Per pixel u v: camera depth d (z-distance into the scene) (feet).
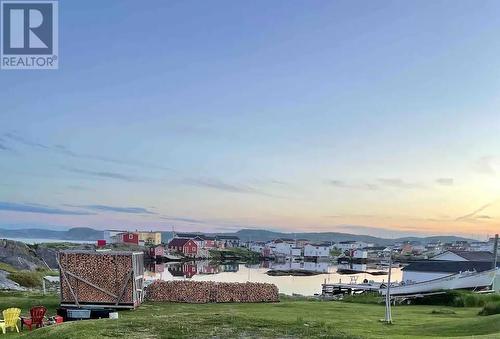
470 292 134.31
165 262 482.69
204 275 323.16
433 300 130.00
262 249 625.00
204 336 50.65
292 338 51.03
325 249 588.50
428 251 602.85
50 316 78.48
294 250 603.67
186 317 61.87
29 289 141.90
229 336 50.98
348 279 326.85
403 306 120.47
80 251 88.69
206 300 108.58
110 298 87.56
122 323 56.80
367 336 55.21
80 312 81.61
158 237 622.13
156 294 106.11
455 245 563.89
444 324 70.74
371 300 134.92
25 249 246.47
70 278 87.81
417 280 194.70
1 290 128.06
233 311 87.81
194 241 554.46
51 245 306.14
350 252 580.71
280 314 83.05
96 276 87.92
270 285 116.98
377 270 449.06
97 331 52.19
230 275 333.62
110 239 551.18
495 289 161.79
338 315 87.40
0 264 200.54
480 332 62.23
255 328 55.42
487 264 197.16
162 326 55.26
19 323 67.51
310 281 300.61
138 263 92.32
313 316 83.15
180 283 110.11
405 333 63.31
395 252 613.11
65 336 50.34
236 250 622.95
